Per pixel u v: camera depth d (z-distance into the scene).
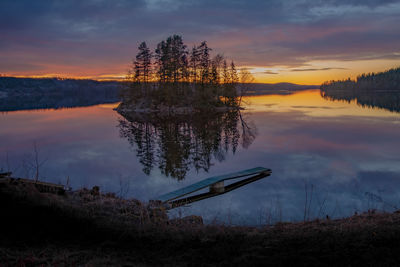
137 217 10.37
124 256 6.85
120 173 20.16
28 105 109.38
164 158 25.48
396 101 100.19
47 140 34.31
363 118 51.69
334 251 6.76
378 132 36.38
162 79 85.00
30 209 9.27
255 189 15.99
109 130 43.56
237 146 30.58
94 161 23.91
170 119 60.34
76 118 61.16
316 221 10.14
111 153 27.50
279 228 9.53
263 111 70.38
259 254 6.93
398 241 7.00
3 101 145.25
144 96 87.00
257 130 40.97
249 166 22.22
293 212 12.43
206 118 60.56
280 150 27.66
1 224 7.97
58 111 80.31
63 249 6.99
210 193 15.39
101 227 8.88
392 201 13.79
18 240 7.23
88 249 7.16
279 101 112.12
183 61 83.25
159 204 12.61
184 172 20.72
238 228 9.77
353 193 15.09
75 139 35.44
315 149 27.58
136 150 29.14
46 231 8.01
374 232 7.84
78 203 11.17
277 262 6.30
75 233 8.20
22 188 10.88
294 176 18.56
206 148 30.17
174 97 79.94
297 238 8.07
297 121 49.38
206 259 6.75
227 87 81.62
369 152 25.75
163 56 83.12
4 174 11.88
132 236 8.38
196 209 12.88
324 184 16.72
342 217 11.55
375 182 17.02
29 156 25.28
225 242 8.02
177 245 7.79
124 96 89.06
